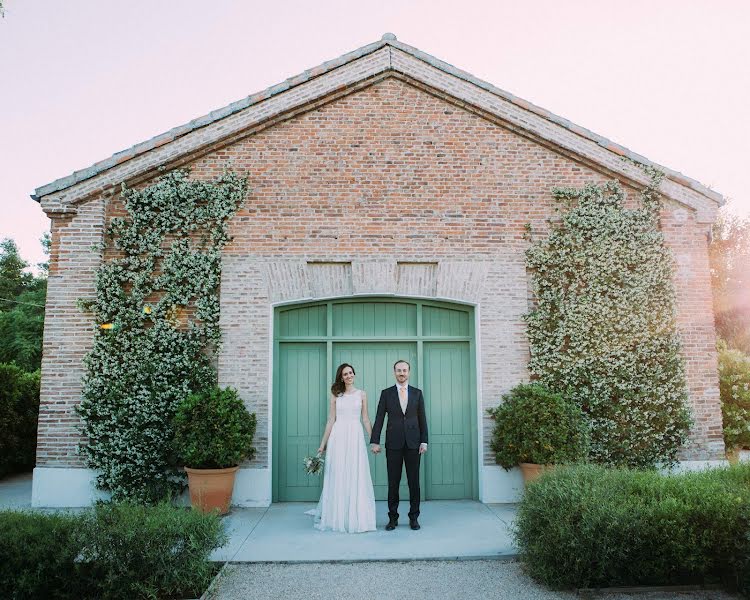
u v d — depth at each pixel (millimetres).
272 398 9070
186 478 8688
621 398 9125
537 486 5984
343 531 7273
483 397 9109
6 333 27375
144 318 8953
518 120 9602
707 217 9602
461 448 9305
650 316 9328
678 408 9148
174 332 8930
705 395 9297
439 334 9484
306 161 9422
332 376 9258
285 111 9438
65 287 8945
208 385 8844
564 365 9188
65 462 8672
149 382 8828
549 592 5430
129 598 5090
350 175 9422
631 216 9531
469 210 9453
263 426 8867
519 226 9477
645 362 9258
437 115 9656
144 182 9250
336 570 6000
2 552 4930
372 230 9312
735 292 23547
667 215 9609
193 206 9203
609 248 9445
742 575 5191
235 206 9242
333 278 9250
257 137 9438
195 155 9320
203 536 5367
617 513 5297
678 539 5203
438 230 9383
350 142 9508
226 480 8125
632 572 5344
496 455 8836
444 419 9344
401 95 9664
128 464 8609
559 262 9398
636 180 9586
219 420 8008
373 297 9359
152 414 8734
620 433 9094
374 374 9375
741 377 10914
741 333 21953
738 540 5148
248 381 8930
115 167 9133
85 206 9109
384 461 9219
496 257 9398
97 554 5105
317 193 9352
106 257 9086
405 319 9469
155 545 5176
